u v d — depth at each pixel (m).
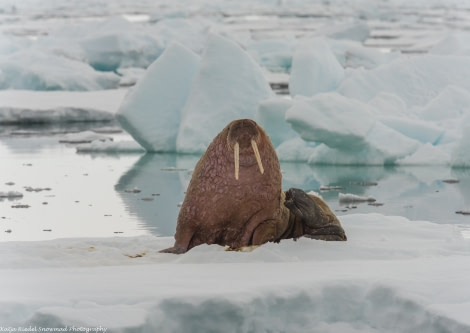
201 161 27.64
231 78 81.81
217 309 17.78
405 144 74.50
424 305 18.11
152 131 82.88
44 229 42.03
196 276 20.42
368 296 19.17
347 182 63.44
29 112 114.88
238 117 80.56
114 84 149.00
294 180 64.81
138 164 74.19
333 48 149.00
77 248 28.34
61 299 17.72
